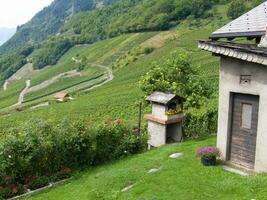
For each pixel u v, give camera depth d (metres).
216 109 24.89
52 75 174.38
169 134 21.83
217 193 11.80
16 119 73.00
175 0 196.88
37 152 15.76
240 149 13.91
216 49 13.05
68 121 17.55
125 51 166.00
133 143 19.50
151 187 12.82
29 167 15.80
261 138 12.70
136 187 13.08
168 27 183.62
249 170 13.39
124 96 78.88
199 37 146.75
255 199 10.84
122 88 96.25
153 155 17.12
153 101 21.28
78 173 16.52
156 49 150.25
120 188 13.50
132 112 56.53
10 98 146.25
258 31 12.84
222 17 173.25
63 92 120.44
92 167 17.42
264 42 12.61
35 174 15.99
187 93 23.09
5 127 66.12
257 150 12.89
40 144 15.92
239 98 13.75
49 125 16.95
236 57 12.35
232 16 166.38
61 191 14.58
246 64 12.98
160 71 23.72
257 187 11.54
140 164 15.79
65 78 159.50
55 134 16.62
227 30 14.13
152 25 187.75
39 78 175.75
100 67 158.50
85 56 182.12
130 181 13.95
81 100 89.81
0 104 135.00
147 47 152.88
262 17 13.37
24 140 15.77
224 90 14.01
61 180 15.95
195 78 23.64
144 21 194.88
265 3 14.56
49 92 138.75
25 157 15.52
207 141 18.34
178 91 22.73
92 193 13.45
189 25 174.50
